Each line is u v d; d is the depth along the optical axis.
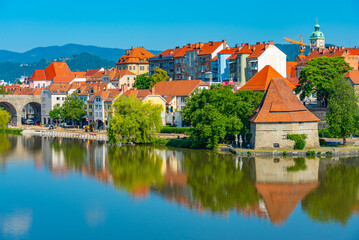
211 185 112.25
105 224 90.62
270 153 138.38
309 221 89.88
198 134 156.38
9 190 112.88
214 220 91.06
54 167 136.25
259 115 141.50
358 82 172.88
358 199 100.38
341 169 122.00
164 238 83.88
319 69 167.38
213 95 155.00
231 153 145.12
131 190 110.38
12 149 171.25
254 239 82.88
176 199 103.31
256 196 103.62
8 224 91.75
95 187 113.75
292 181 113.06
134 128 169.38
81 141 191.50
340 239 82.25
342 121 143.25
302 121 140.25
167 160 140.12
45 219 93.94
